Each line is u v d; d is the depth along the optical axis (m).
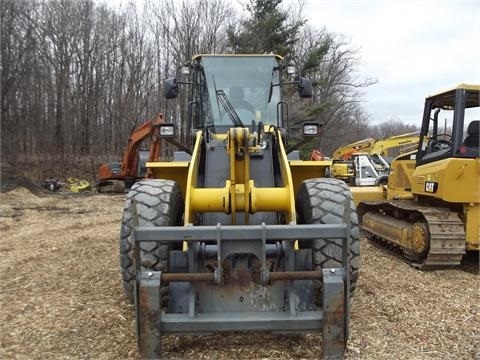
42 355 3.76
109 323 4.39
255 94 5.61
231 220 4.15
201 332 3.42
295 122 23.22
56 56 31.41
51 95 30.66
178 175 4.86
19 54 26.25
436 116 7.61
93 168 28.27
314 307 3.70
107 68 32.75
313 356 3.68
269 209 4.05
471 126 6.57
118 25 33.00
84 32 32.19
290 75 5.77
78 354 3.77
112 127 32.69
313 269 3.88
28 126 29.14
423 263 6.57
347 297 3.39
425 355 3.80
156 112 32.22
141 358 3.44
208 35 30.14
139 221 4.02
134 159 19.70
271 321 3.42
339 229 3.43
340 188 4.26
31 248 8.18
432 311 4.80
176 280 3.44
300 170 4.88
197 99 5.71
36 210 13.99
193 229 3.42
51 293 5.41
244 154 3.94
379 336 4.14
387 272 6.45
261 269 3.45
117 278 5.97
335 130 41.28
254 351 3.76
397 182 8.64
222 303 3.64
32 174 25.31
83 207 14.79
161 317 3.43
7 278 6.14
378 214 8.80
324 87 37.12
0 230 10.36
